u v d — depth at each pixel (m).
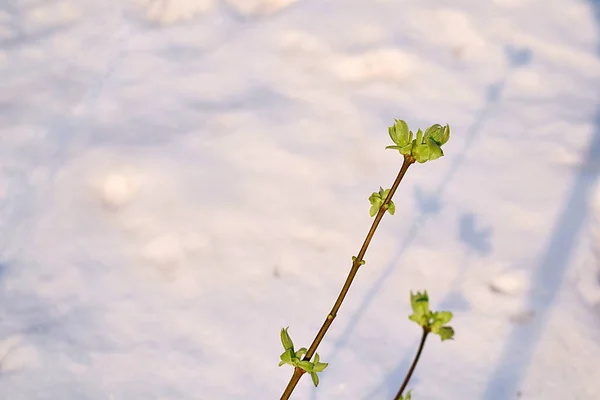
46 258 2.29
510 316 2.17
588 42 3.14
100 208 2.44
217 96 2.84
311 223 2.36
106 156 2.59
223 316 2.19
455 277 2.22
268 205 2.41
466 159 2.57
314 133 2.66
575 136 2.63
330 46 3.03
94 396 2.09
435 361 2.12
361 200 2.43
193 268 2.25
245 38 3.14
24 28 3.38
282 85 2.88
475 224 2.34
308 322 2.17
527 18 3.22
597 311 2.18
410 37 3.08
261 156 2.57
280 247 2.29
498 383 2.09
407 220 2.36
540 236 2.28
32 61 3.17
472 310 2.18
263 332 2.16
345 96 2.82
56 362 2.13
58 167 2.59
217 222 2.36
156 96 2.87
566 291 2.20
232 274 2.24
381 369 2.11
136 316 2.19
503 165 2.54
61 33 3.32
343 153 2.59
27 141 2.74
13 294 2.22
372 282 2.22
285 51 3.04
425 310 1.69
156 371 2.12
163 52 3.13
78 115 2.84
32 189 2.54
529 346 2.13
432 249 2.26
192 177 2.50
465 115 2.75
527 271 2.22
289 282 2.23
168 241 2.31
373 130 2.67
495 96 2.84
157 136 2.67
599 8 3.31
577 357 2.12
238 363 2.13
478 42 3.08
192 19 3.30
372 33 3.09
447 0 3.28
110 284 2.23
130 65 3.07
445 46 3.06
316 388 2.09
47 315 2.19
